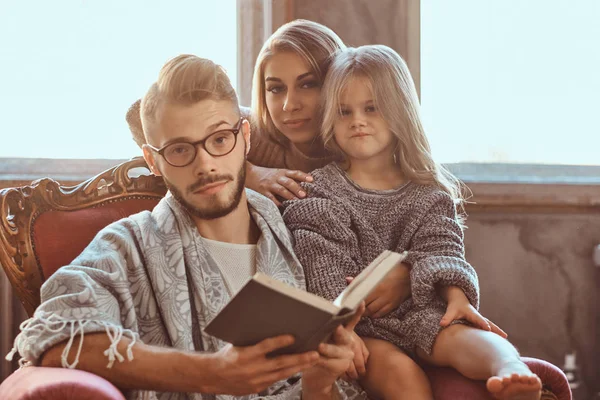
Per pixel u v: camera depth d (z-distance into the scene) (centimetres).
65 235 179
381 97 184
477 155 276
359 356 165
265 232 173
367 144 185
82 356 139
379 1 251
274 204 183
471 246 258
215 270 164
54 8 249
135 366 137
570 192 265
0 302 229
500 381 139
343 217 183
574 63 282
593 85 283
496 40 277
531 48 279
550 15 280
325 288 173
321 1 246
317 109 200
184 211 167
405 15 253
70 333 141
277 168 210
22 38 247
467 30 275
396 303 178
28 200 179
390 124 185
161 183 194
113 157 253
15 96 246
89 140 251
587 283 265
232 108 163
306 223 183
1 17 246
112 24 253
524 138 279
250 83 257
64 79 250
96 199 187
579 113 282
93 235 181
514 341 261
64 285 150
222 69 166
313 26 205
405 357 165
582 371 264
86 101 251
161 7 256
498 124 277
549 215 263
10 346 230
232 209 164
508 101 278
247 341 128
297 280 174
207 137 158
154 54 256
